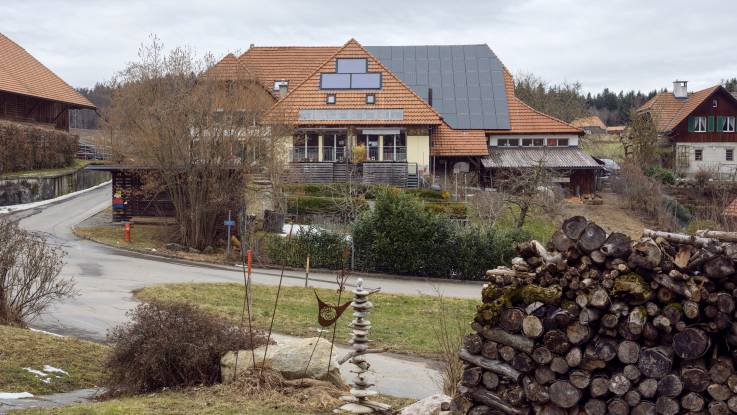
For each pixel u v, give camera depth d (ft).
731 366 28.73
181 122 121.19
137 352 42.68
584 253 30.81
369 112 179.52
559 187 161.68
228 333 44.42
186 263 110.93
